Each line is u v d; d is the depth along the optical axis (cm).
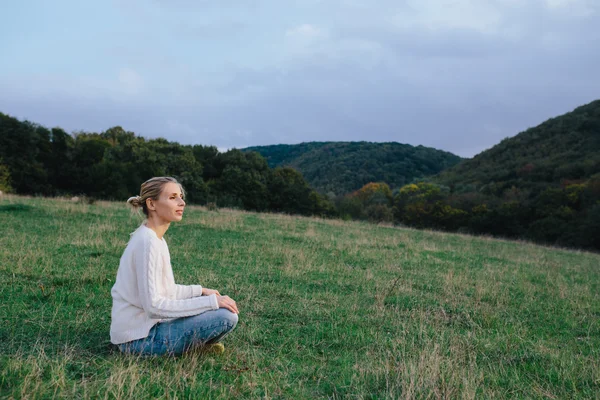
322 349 438
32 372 303
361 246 1251
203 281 667
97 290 564
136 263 341
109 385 295
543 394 367
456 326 568
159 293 348
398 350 441
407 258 1102
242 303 574
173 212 360
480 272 1004
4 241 812
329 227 1753
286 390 332
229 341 431
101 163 3475
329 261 960
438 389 339
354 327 521
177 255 859
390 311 605
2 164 3119
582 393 380
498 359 459
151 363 343
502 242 2102
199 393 304
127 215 1384
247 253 955
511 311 677
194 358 353
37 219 1145
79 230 1032
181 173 3725
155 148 4028
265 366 376
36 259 690
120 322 349
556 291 867
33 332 401
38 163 3566
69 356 343
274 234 1312
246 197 4084
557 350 498
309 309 573
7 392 280
